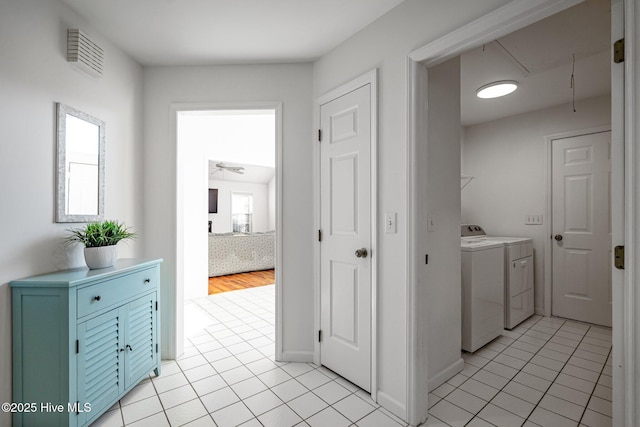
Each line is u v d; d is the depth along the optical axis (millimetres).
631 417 1049
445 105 2141
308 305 2316
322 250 2232
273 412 1708
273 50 2186
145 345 1954
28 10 1497
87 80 1864
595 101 3121
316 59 2301
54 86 1644
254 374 2125
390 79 1754
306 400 1821
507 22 1282
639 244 1026
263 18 1837
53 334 1401
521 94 3051
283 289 2324
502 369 2217
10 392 1413
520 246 3182
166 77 2395
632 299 1042
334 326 2137
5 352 1393
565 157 3314
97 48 1888
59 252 1671
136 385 1903
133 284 1841
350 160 2010
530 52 2236
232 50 2186
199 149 4312
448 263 2139
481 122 3926
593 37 2037
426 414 1677
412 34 1639
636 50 1029
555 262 3377
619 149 1096
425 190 1677
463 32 1398
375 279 1818
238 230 9359
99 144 1937
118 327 1709
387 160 1770
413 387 1614
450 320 2143
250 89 2365
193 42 2090
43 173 1583
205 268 4305
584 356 2418
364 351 1904
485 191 3914
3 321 1387
